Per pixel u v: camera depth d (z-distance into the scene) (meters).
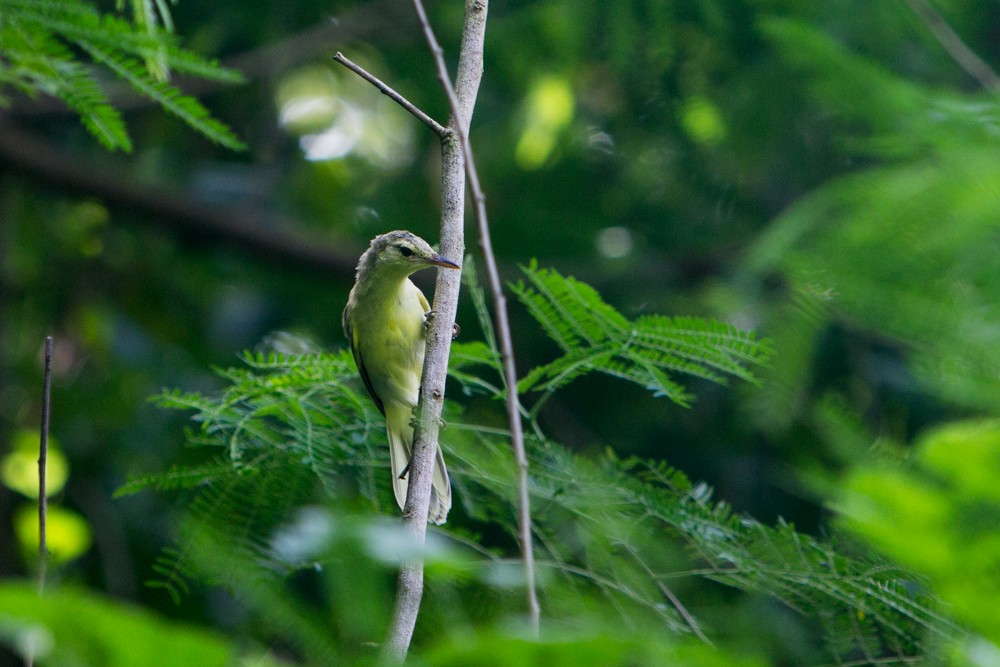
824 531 8.52
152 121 22.58
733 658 2.87
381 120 23.81
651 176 21.16
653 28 17.31
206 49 20.55
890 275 7.02
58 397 19.91
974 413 5.81
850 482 3.63
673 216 21.11
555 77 20.06
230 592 3.92
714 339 8.14
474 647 2.76
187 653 2.51
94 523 18.62
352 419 9.57
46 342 6.92
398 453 9.70
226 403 8.73
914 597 6.75
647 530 8.16
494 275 6.12
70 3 8.80
